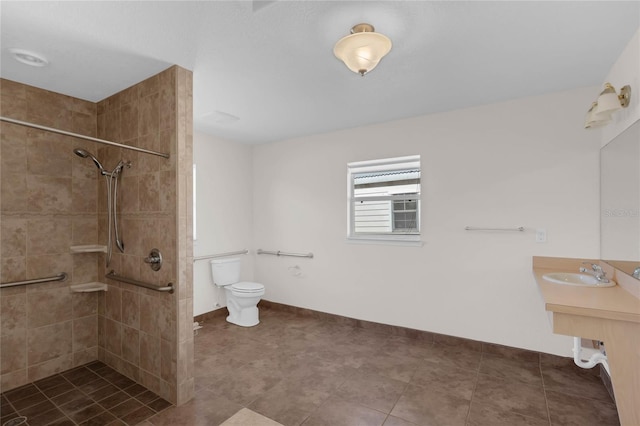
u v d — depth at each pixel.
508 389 2.33
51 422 1.96
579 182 2.58
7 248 2.32
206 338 3.31
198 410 2.09
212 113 3.16
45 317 2.49
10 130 2.34
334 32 1.80
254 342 3.21
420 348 3.04
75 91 2.55
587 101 2.56
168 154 2.19
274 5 1.56
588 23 1.71
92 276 2.75
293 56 2.06
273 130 3.78
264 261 4.41
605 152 2.39
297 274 4.11
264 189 4.42
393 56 2.06
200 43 1.90
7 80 2.33
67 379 2.46
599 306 1.68
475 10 1.60
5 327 2.31
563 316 1.74
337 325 3.70
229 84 2.49
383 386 2.38
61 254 2.58
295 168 4.13
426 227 3.22
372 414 2.05
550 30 1.77
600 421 1.97
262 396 2.26
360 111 3.13
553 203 2.67
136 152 2.42
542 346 2.71
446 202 3.12
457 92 2.66
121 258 2.55
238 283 3.88
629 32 1.80
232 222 4.21
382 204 3.65
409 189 3.50
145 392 2.29
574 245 2.60
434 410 2.09
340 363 2.75
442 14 1.63
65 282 2.59
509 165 2.85
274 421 1.99
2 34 1.77
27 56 2.02
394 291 3.41
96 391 2.30
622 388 1.62
